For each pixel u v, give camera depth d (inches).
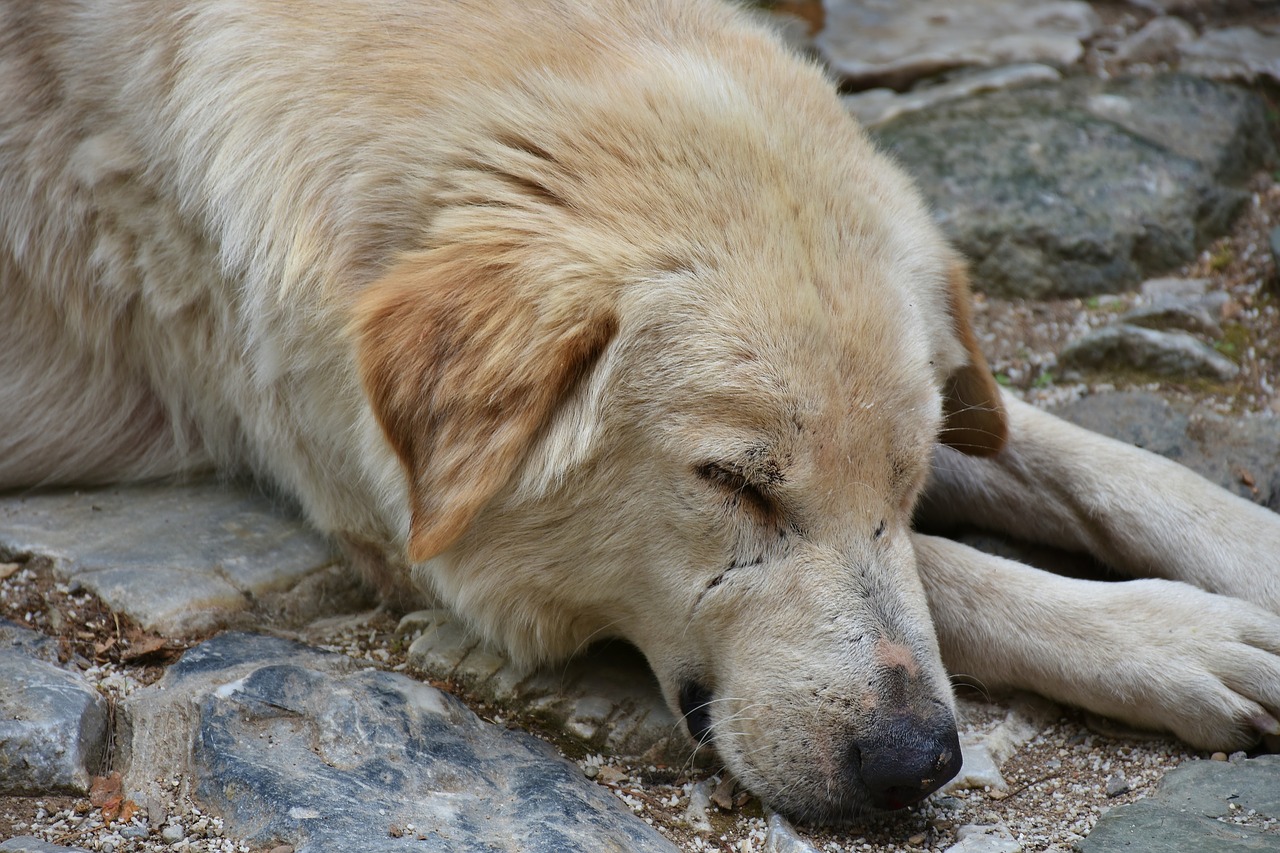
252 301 193.0
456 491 161.9
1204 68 370.6
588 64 187.9
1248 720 181.0
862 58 379.9
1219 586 205.0
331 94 187.5
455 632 201.9
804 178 177.8
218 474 235.0
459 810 159.0
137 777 164.9
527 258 165.0
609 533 176.2
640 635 186.7
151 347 220.4
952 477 231.8
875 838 168.9
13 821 157.9
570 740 185.5
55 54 207.3
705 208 171.3
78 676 179.3
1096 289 305.7
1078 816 173.0
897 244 182.1
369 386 163.9
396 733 171.3
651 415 168.2
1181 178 321.1
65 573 202.2
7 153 210.4
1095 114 345.4
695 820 171.6
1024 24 400.8
